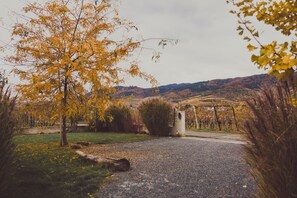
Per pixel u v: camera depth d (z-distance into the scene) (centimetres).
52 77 726
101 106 783
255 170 218
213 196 345
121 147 792
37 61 738
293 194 166
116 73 785
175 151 708
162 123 1169
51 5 758
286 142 176
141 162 565
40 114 766
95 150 730
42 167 461
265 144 192
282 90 189
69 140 939
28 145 771
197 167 509
